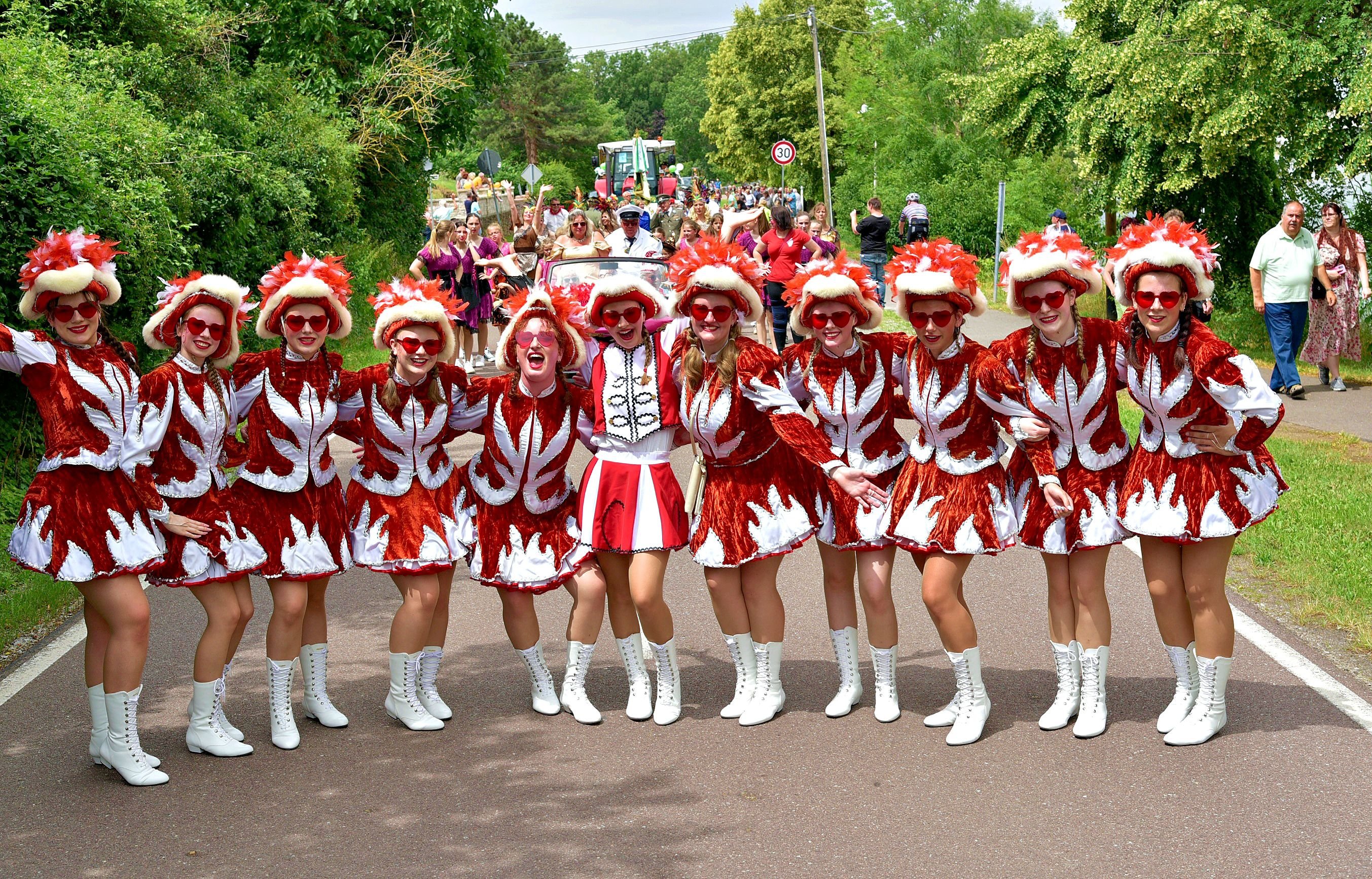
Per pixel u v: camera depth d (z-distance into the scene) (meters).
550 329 5.28
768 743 5.20
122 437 4.83
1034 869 4.02
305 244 18.75
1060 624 5.25
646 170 57.44
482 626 6.96
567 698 5.59
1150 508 4.96
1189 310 4.93
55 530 4.71
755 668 5.50
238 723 5.59
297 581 5.26
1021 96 22.69
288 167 20.50
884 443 5.40
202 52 21.09
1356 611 6.61
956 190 37.88
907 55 44.38
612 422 5.37
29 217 10.15
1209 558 4.96
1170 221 4.85
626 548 5.34
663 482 5.43
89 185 10.75
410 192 28.91
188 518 5.06
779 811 4.52
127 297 11.65
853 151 51.31
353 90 26.39
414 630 5.40
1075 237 4.92
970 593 7.32
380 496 5.42
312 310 5.12
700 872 4.07
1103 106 19.72
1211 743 5.02
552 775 4.91
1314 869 3.96
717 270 5.08
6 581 7.64
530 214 21.94
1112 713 5.41
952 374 5.05
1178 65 17.92
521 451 5.39
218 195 15.46
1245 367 4.78
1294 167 18.39
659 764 5.00
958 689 5.20
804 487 5.40
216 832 4.45
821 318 5.15
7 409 9.88
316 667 5.54
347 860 4.21
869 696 5.77
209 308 4.98
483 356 17.31
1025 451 5.02
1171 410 4.90
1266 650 6.08
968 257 5.00
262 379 5.20
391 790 4.80
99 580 4.80
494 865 4.15
